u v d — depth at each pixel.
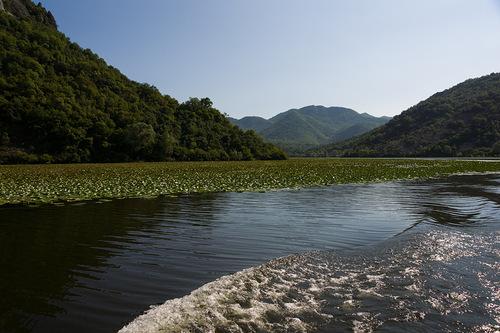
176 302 6.90
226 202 20.44
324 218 16.03
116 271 9.08
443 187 29.42
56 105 72.75
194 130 92.12
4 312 6.86
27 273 8.92
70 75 89.88
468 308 7.08
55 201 20.16
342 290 7.71
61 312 6.88
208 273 8.99
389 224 14.79
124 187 25.33
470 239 11.88
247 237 12.58
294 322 6.30
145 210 17.61
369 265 9.33
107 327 6.34
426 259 9.84
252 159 91.69
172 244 11.59
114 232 13.14
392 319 6.55
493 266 9.35
